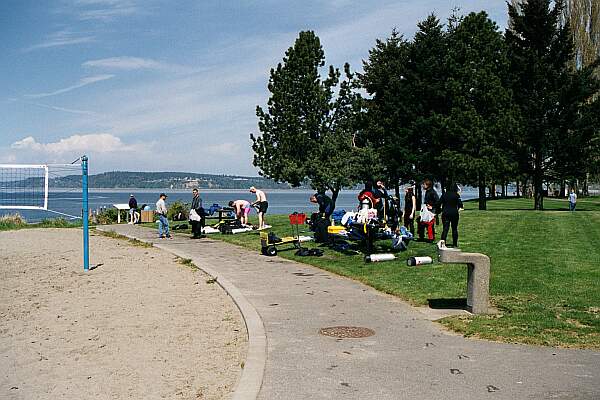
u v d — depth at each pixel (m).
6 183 31.55
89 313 11.13
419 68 39.97
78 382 7.30
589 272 13.46
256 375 7.05
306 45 29.70
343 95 30.19
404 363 7.54
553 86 42.94
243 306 11.05
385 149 37.78
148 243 23.56
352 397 6.34
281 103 29.64
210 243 23.73
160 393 6.80
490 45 41.72
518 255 15.98
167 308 11.45
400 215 22.55
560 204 54.62
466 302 11.03
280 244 20.09
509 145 42.38
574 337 8.67
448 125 38.19
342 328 9.40
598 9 65.81
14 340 9.28
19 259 19.53
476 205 52.94
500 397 6.33
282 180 29.73
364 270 15.19
